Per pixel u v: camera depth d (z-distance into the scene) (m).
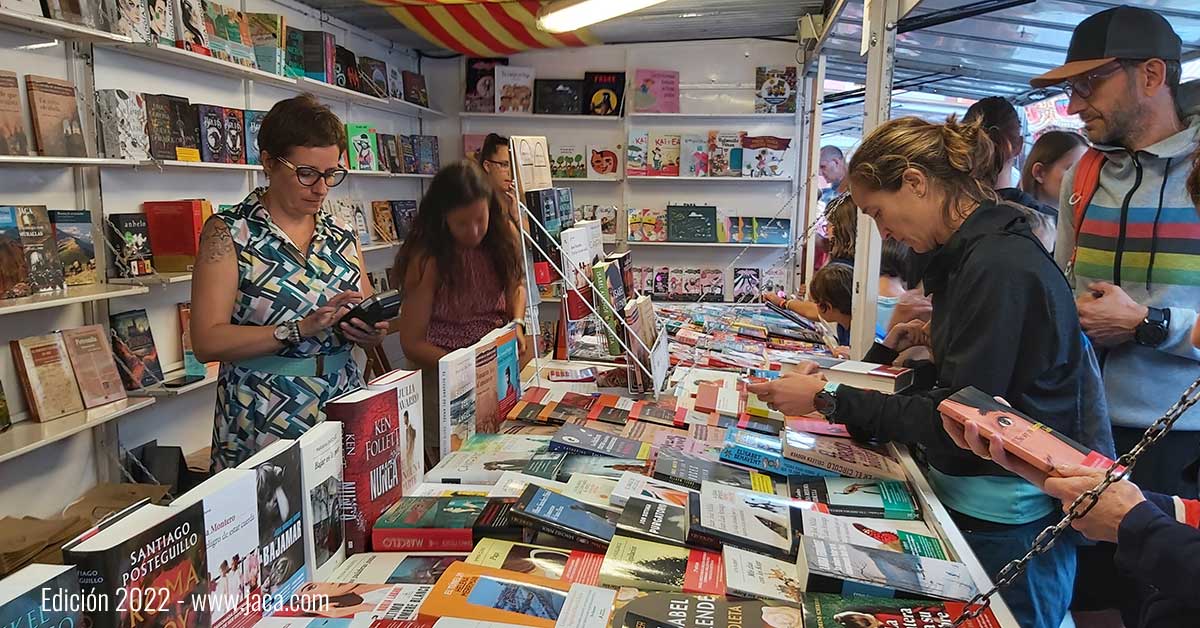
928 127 1.31
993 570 1.31
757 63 5.98
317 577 1.01
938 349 1.35
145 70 3.47
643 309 2.15
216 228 1.76
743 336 3.08
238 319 1.81
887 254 2.76
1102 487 0.87
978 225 1.24
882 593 0.97
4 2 2.46
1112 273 1.73
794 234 5.91
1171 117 1.62
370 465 1.13
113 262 3.18
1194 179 1.07
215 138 3.67
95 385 2.98
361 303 1.73
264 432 1.80
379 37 5.85
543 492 1.20
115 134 3.06
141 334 3.30
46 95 2.79
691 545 1.11
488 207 2.55
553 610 0.91
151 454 3.38
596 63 6.16
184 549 0.75
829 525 1.17
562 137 6.26
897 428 1.31
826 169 5.46
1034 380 1.19
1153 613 1.12
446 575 0.98
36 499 2.95
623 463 1.43
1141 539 0.84
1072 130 2.46
